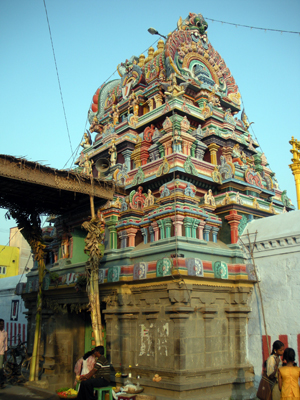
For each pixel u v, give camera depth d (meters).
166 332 11.00
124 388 10.61
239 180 14.68
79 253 15.58
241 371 11.80
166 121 14.90
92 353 9.23
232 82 20.73
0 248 34.44
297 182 17.58
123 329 11.95
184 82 17.28
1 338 13.09
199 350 11.00
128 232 13.42
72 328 14.97
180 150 14.35
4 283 25.28
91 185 12.21
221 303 12.11
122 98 19.94
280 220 12.82
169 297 10.80
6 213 14.30
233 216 13.44
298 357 11.05
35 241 14.42
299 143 18.00
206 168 14.70
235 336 12.15
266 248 12.52
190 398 10.19
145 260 12.27
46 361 14.61
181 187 12.88
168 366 10.71
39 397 11.91
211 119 16.66
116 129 18.38
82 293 13.71
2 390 12.88
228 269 12.14
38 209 14.59
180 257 10.92
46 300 15.11
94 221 12.02
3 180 11.44
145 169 14.89
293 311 11.45
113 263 13.20
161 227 12.33
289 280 11.73
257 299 12.40
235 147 16.55
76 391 11.35
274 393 7.07
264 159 20.45
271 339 11.77
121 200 14.24
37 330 14.02
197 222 12.34
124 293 12.12
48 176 11.09
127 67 20.03
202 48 19.45
